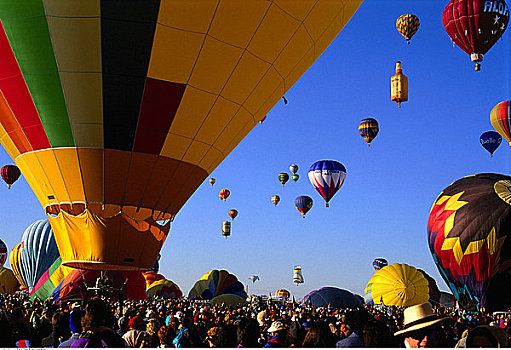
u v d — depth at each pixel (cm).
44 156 1184
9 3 1030
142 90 1115
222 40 1103
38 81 1108
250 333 488
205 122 1197
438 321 395
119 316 1059
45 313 755
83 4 1034
